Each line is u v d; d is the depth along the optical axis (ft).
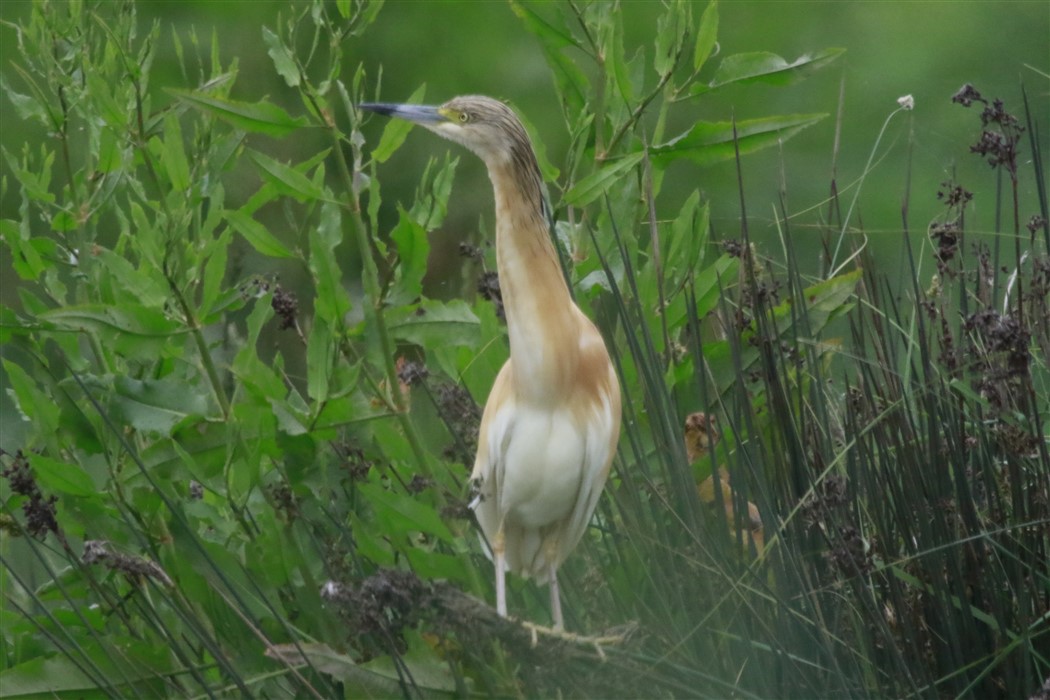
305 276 51.42
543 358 24.40
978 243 29.32
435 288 58.75
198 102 25.45
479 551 27.22
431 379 29.43
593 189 27.45
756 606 24.67
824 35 70.90
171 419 26.45
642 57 29.78
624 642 23.88
